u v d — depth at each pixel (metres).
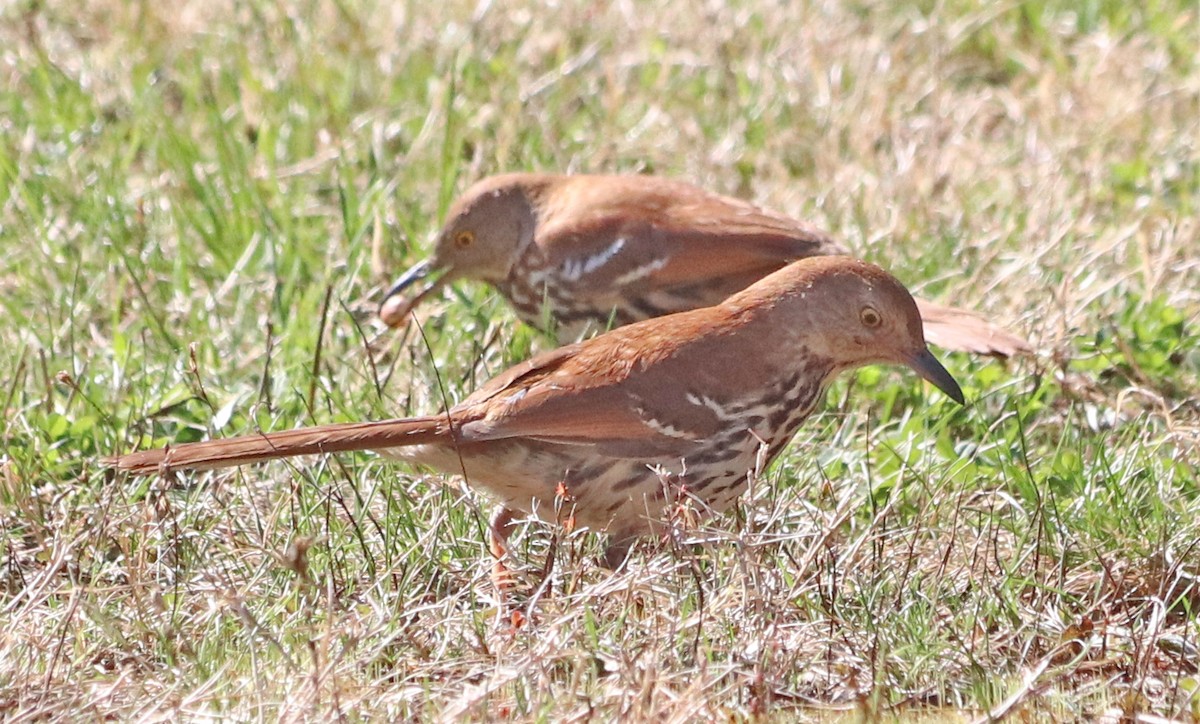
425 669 10.12
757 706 9.76
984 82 21.92
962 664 10.48
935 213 18.00
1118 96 20.45
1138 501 12.40
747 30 22.12
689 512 11.04
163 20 21.67
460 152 18.31
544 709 9.34
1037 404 14.25
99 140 18.97
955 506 12.28
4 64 20.83
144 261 16.34
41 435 13.09
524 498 11.75
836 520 11.06
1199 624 10.91
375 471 12.87
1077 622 10.99
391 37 21.52
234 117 19.27
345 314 15.43
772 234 15.21
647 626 10.42
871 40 21.89
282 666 10.03
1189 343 15.18
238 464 11.23
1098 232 17.41
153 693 9.85
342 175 17.92
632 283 15.27
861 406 14.39
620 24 22.42
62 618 10.62
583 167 18.89
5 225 16.88
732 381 11.64
